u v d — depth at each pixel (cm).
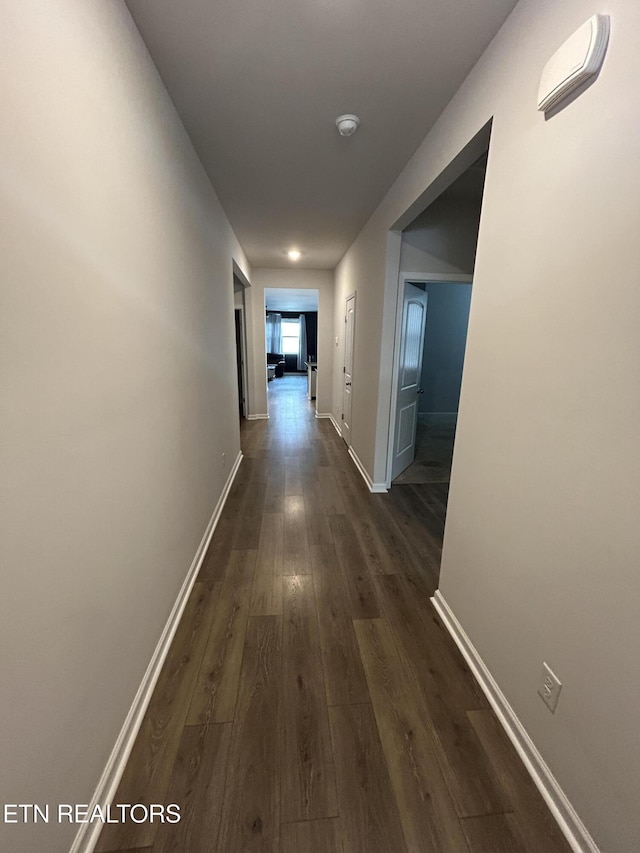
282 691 139
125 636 118
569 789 99
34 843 75
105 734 104
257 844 97
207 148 203
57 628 83
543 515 107
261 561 223
